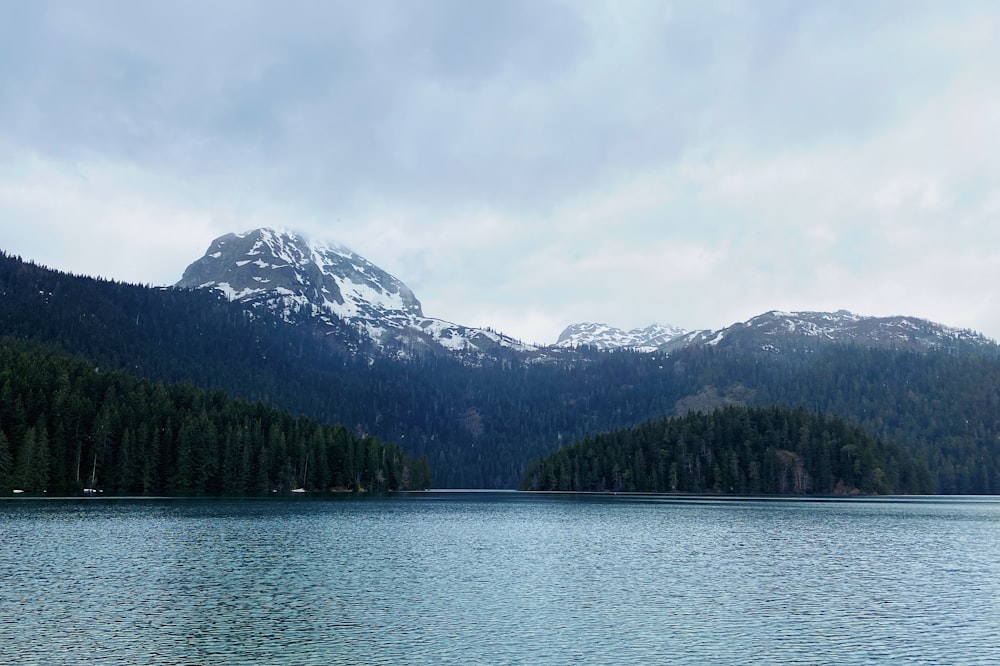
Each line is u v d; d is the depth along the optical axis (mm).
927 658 44000
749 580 69250
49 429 182250
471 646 45438
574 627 50375
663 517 148875
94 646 44188
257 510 144500
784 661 43250
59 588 60000
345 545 91625
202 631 47969
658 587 65188
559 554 86688
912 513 166250
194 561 75438
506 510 170625
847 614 55000
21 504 146000
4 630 47188
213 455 198875
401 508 169125
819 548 94062
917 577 71438
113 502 158125
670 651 44906
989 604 58750
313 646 45031
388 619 51969
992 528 124688
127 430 186875
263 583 64500
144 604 55062
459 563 78312
